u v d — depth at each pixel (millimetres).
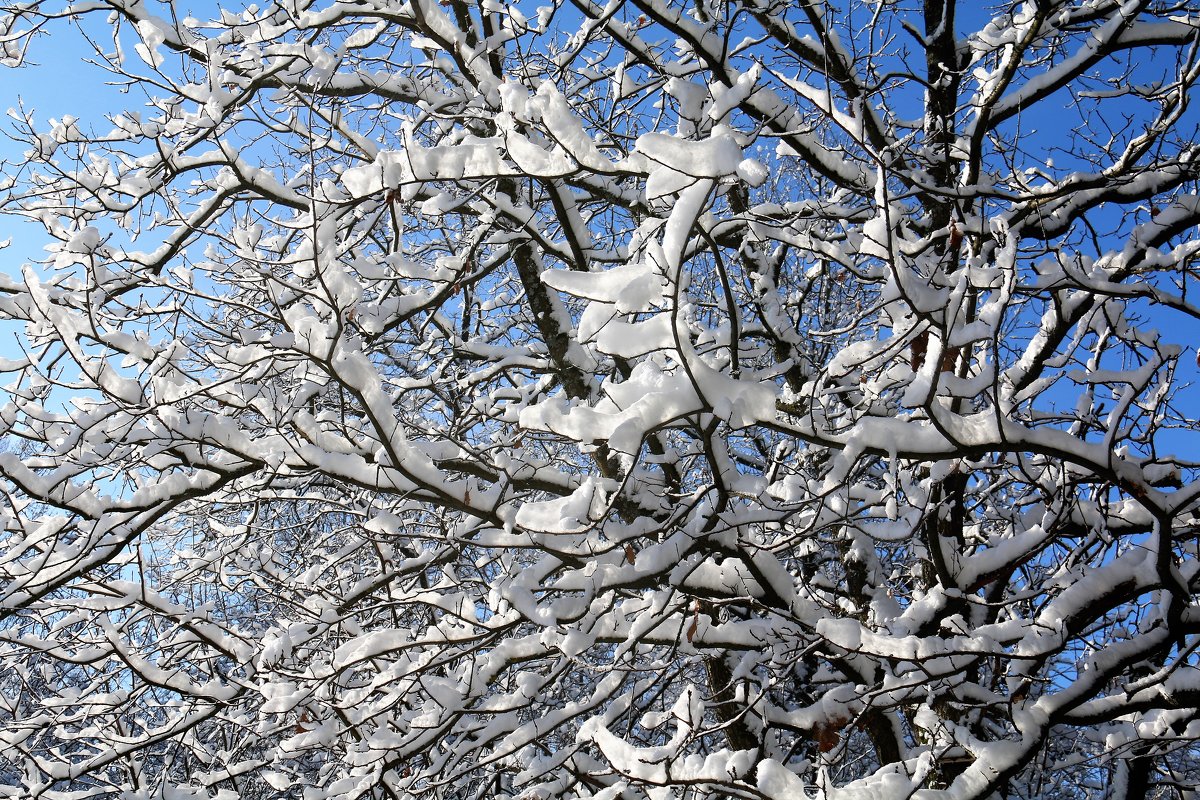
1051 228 5746
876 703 4688
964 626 4711
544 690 6188
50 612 5695
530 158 3045
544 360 6910
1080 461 3939
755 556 4797
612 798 4621
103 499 4617
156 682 5199
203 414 4656
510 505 4652
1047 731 4152
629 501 5434
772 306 6566
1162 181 5629
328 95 6250
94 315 4406
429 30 5465
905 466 5219
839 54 5840
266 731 5344
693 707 4121
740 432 7742
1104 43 5207
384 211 6137
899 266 3557
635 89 6262
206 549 7250
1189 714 4773
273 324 5633
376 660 5441
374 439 4848
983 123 4906
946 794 3855
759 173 2592
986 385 3930
